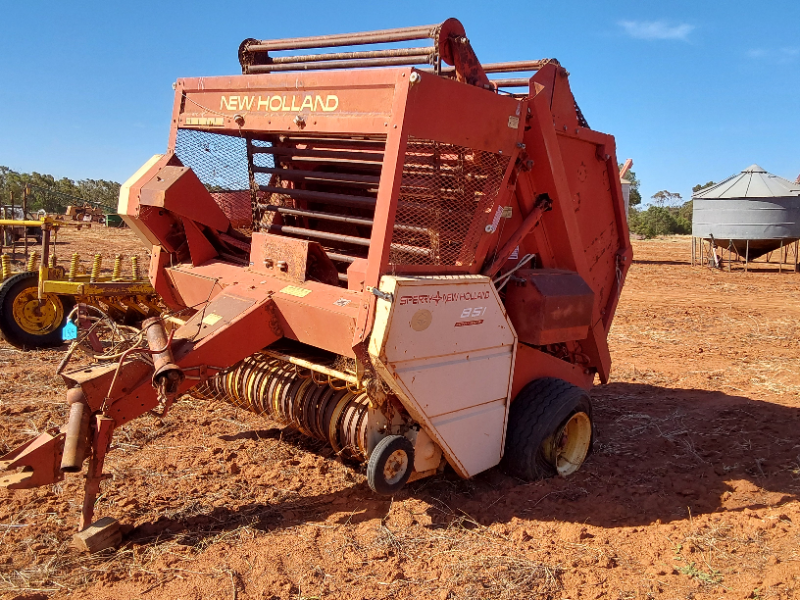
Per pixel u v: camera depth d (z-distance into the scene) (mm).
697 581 3975
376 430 4535
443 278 4449
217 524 4508
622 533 4598
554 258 5750
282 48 5715
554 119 5359
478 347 4789
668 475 5656
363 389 4359
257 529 4449
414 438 4703
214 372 4609
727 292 18828
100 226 39469
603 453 6215
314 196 5355
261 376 5676
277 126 5023
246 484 5180
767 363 10094
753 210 23422
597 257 6430
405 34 4711
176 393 4422
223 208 6191
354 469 5504
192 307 5230
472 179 4691
